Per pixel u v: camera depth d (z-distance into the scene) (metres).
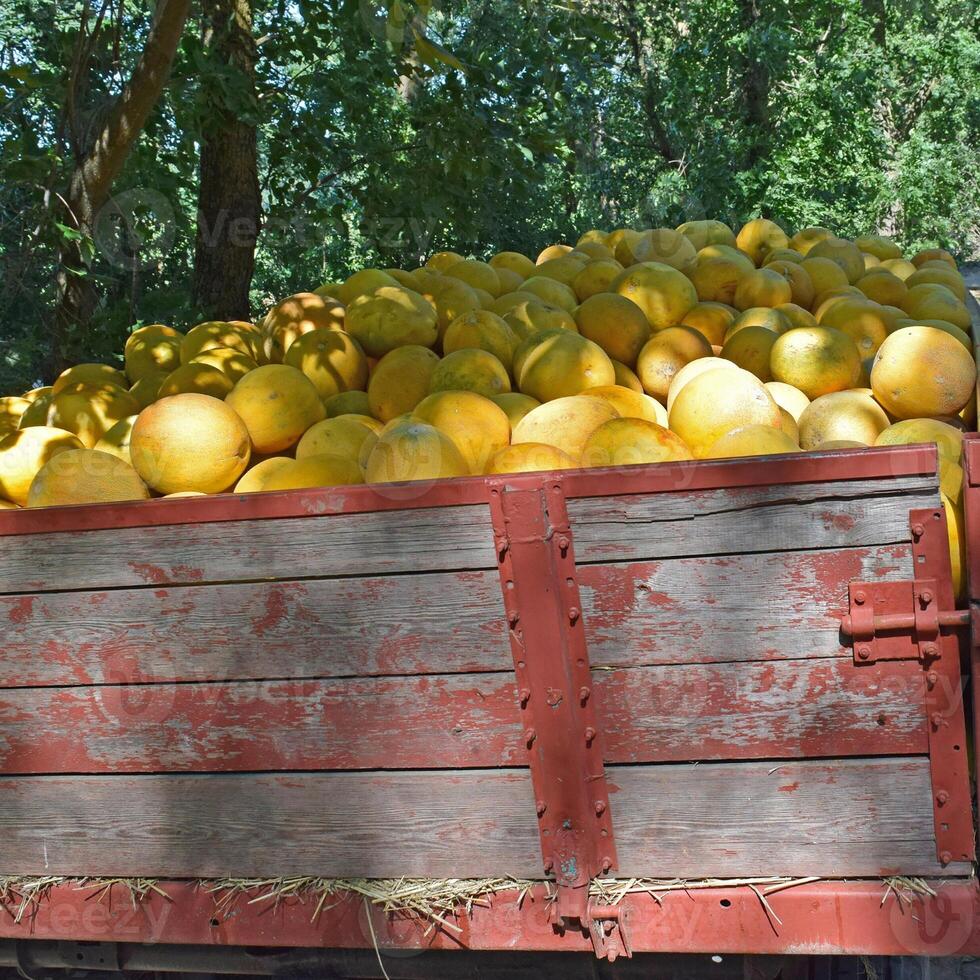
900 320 3.70
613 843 2.10
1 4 7.89
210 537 2.17
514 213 11.26
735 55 14.64
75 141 5.77
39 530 2.24
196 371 3.33
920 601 1.94
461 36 8.07
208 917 2.27
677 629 2.03
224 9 7.18
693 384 2.95
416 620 2.11
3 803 2.35
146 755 2.27
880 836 2.02
